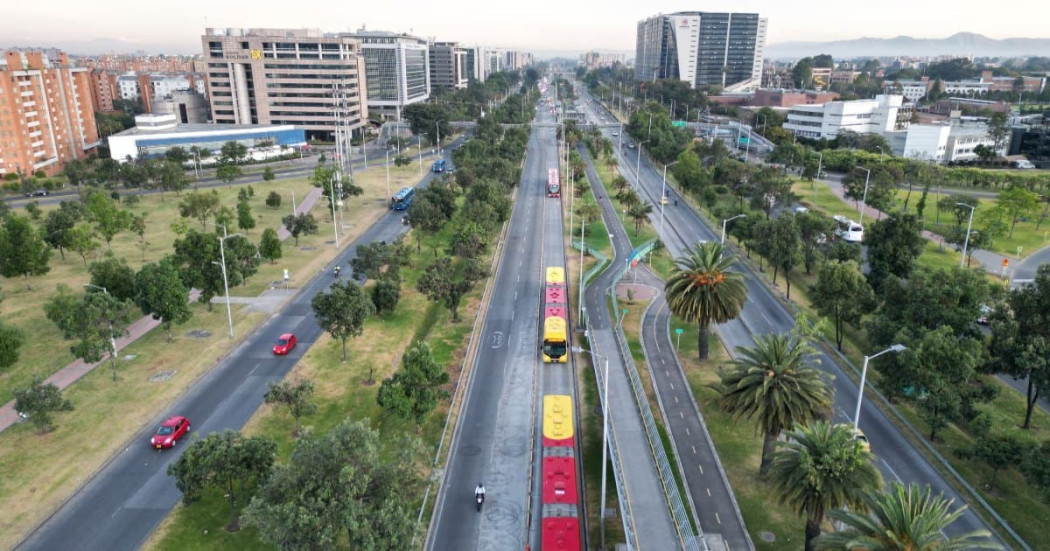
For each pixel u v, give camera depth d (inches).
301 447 1520.7
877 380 2876.5
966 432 2492.6
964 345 2372.0
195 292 3769.7
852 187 5812.0
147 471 2154.3
